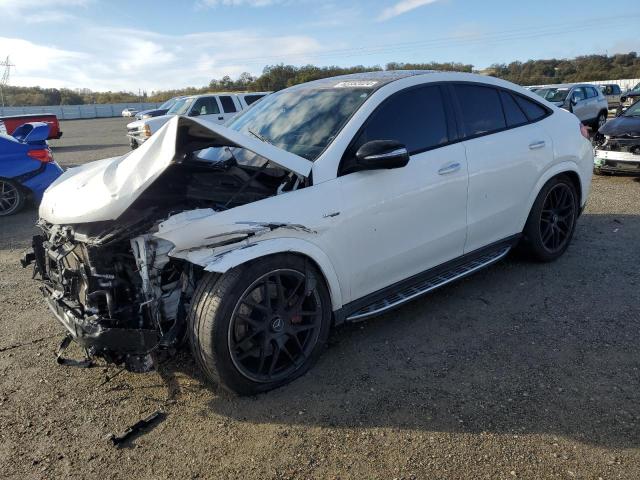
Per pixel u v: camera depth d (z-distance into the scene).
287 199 2.89
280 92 4.20
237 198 2.98
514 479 2.23
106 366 3.33
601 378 2.93
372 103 3.38
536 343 3.35
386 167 3.02
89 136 26.83
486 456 2.38
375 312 3.38
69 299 3.06
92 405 2.93
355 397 2.87
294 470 2.36
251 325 2.81
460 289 4.25
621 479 2.20
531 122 4.39
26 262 3.65
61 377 3.24
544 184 4.41
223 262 2.64
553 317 3.69
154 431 2.68
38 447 2.60
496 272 4.57
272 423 2.69
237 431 2.65
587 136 4.88
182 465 2.43
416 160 3.44
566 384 2.89
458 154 3.71
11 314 4.22
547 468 2.29
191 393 2.99
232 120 4.24
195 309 2.73
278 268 2.85
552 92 17.44
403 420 2.66
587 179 4.83
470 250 3.96
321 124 3.39
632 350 3.20
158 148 2.76
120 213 2.73
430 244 3.60
